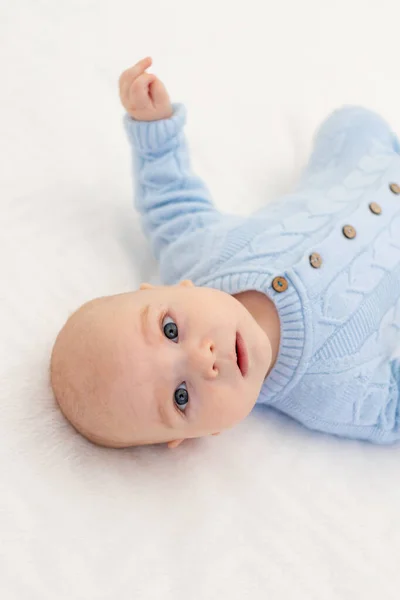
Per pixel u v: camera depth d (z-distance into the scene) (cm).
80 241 120
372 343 113
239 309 98
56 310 108
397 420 115
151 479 98
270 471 107
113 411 90
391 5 178
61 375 93
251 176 146
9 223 115
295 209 122
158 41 151
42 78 134
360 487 109
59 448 93
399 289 118
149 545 90
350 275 112
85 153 130
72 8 145
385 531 104
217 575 92
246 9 164
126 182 132
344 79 166
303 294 107
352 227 117
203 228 121
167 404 90
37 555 83
